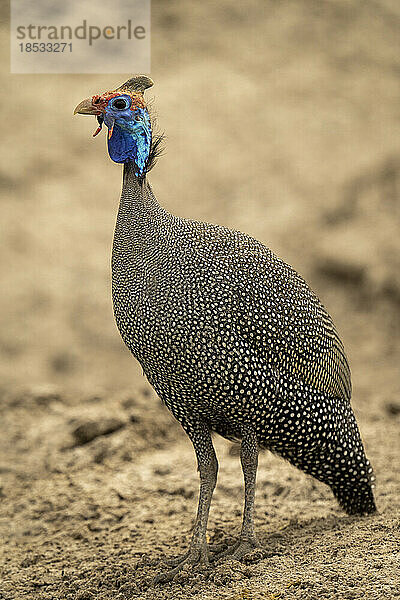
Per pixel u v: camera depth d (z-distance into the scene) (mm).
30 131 24828
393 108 25000
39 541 11000
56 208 23094
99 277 21328
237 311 8117
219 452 13438
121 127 8281
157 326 8055
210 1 28219
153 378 8516
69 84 25984
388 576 7629
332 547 8602
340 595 7383
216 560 8828
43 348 19641
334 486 9602
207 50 27062
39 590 9117
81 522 11430
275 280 8531
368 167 22844
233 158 24078
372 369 18203
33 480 13289
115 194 23641
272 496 11281
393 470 11773
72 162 24344
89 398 17078
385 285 19969
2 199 23281
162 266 8109
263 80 26234
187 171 23812
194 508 11352
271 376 8336
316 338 8719
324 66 26469
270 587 7773
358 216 21734
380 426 14062
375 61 26516
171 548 9898
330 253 20906
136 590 8414
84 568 9578
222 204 22969
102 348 19750
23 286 20969
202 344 8039
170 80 26031
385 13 27859
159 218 8320
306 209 22328
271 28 27641
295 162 23719
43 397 16984
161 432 14672
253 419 8477
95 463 13633
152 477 12742
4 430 15375
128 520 11219
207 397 8281
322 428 8852
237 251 8469
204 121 24922
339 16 27797
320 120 24812
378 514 9758
